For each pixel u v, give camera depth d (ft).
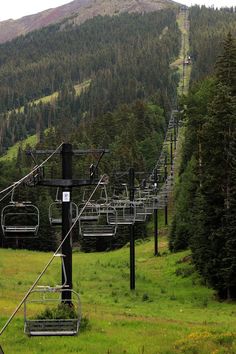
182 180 298.35
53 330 51.21
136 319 91.56
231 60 163.02
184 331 78.79
